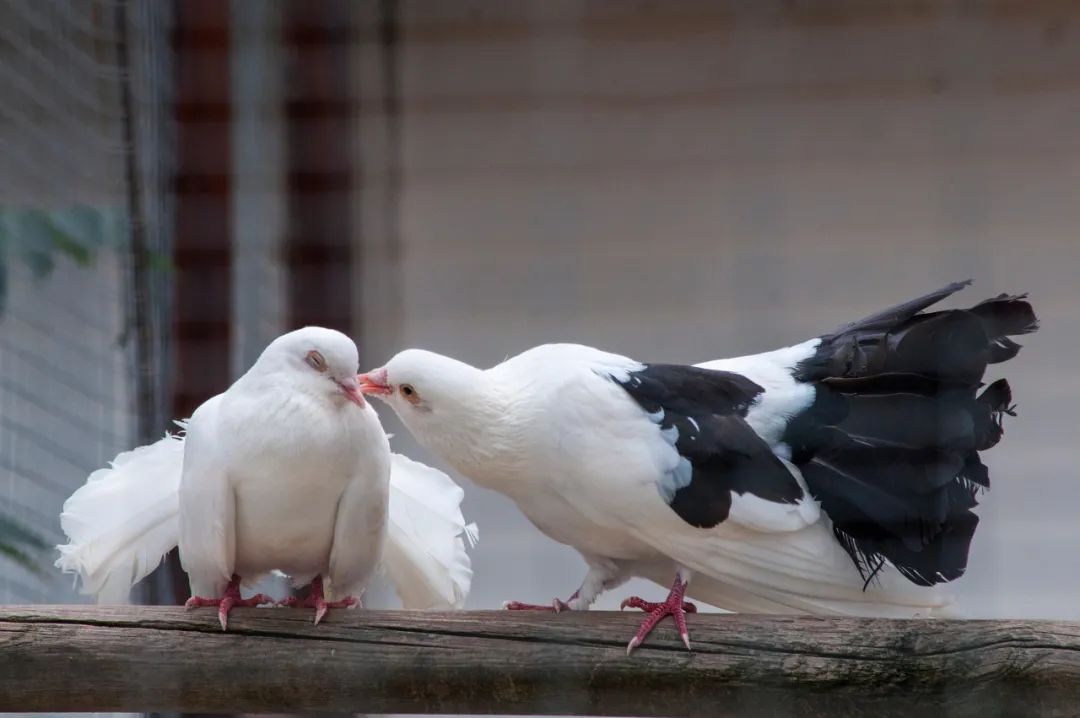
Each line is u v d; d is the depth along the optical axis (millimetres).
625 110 10836
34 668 7555
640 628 7652
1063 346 11250
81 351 11914
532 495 8602
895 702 7441
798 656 7504
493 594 12352
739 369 8812
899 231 10859
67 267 11773
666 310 10992
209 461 7953
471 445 8430
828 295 10859
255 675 7609
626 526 8164
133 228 10484
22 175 11133
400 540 8875
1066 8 10430
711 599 8695
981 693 7371
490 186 10883
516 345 10992
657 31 10758
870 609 8305
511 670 7578
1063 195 10656
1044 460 11453
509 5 10664
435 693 7637
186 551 8094
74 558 8516
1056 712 7324
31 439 11914
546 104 10812
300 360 8102
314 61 10672
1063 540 11398
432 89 10766
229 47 10516
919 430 8406
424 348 11039
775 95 10797
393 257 10977
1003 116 10656
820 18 10688
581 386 8328
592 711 7676
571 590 12328
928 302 8805
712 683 7543
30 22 10961
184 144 10578
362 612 7762
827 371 8688
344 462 8023
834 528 8367
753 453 8172
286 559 8555
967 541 8375
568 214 10984
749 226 10906
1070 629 7426
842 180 10789
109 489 8695
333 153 10750
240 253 10703
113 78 10781
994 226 10789
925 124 10742
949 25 10625
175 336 10688
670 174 10914
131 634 7645
